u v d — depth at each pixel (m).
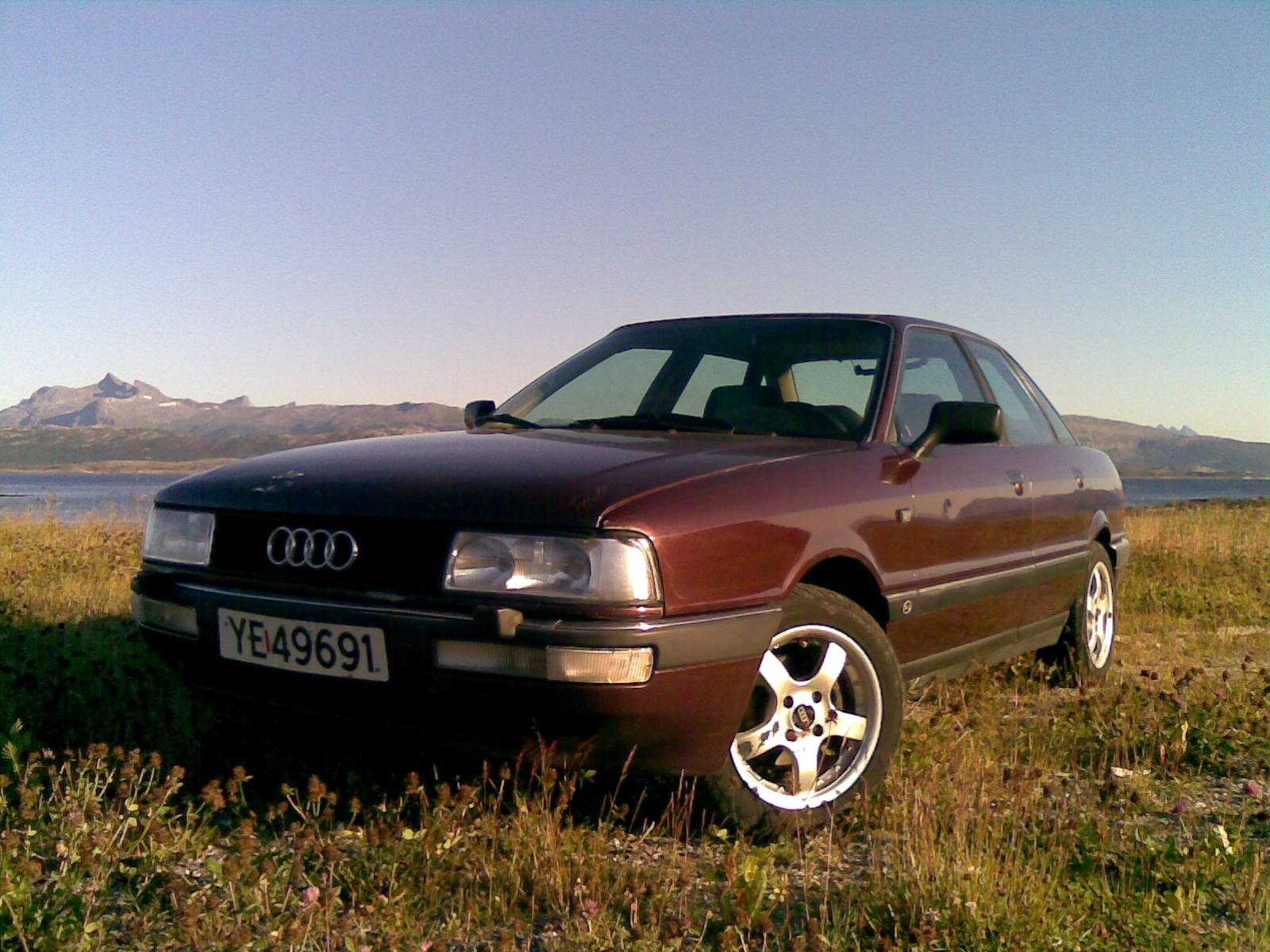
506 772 2.79
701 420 3.73
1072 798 3.34
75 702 3.86
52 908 2.35
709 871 2.67
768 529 2.94
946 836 2.91
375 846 2.74
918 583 3.55
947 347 4.51
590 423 3.87
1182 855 2.84
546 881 2.59
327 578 2.84
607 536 2.60
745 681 2.81
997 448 4.36
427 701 2.66
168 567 3.23
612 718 2.57
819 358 4.05
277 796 3.21
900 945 2.38
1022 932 2.41
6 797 2.95
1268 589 8.65
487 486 2.78
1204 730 3.98
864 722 3.20
